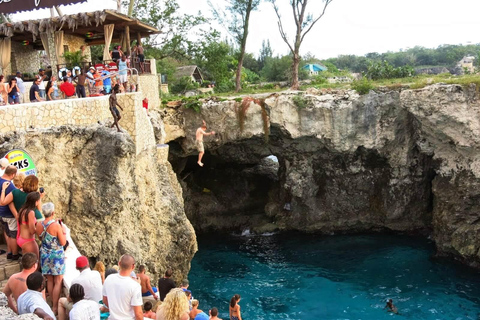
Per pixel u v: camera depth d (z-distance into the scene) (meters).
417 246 30.36
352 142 30.16
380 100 29.17
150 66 28.88
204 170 37.41
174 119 30.31
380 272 26.67
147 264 17.70
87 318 7.84
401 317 21.70
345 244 31.27
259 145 33.34
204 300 23.70
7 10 21.81
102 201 15.07
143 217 18.34
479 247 26.20
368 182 32.53
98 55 40.75
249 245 31.80
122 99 17.64
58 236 9.66
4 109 13.70
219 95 33.66
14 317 6.95
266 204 35.59
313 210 33.59
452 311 22.12
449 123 26.36
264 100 29.86
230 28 38.69
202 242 32.66
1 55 25.09
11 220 10.78
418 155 30.88
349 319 21.69
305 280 25.91
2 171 11.08
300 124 30.12
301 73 63.09
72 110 15.81
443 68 71.81
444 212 28.20
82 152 15.22
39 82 17.64
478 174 26.16
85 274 9.23
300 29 36.12
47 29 23.22
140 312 8.29
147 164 19.34
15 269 10.67
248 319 21.81
